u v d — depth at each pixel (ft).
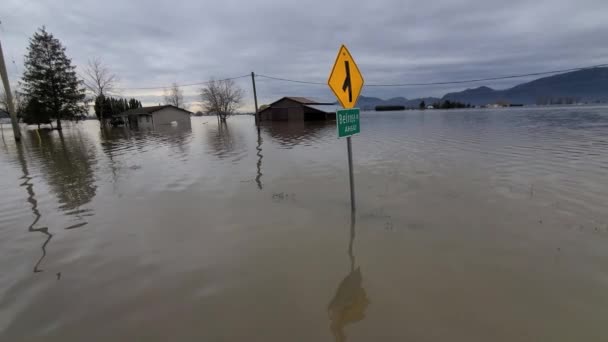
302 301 11.32
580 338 9.08
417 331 9.53
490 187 25.82
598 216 18.56
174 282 12.92
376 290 11.84
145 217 21.42
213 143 71.41
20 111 198.39
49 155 58.23
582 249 14.55
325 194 25.70
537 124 95.91
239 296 11.76
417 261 13.97
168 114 181.37
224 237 17.44
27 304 11.68
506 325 9.70
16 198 27.58
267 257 14.87
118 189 29.86
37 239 18.04
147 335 9.80
